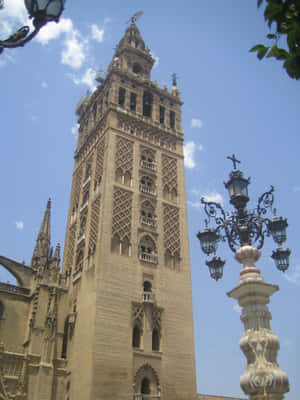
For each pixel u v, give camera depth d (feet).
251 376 44.14
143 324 144.77
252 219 59.11
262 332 46.44
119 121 190.90
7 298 162.40
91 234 164.86
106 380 127.65
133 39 246.27
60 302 160.15
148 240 166.09
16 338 156.76
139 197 174.09
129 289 148.77
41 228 202.69
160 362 141.69
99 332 134.41
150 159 191.62
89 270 153.69
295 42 20.94
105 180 169.27
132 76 211.00
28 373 137.49
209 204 63.36
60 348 150.10
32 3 28.53
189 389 143.23
